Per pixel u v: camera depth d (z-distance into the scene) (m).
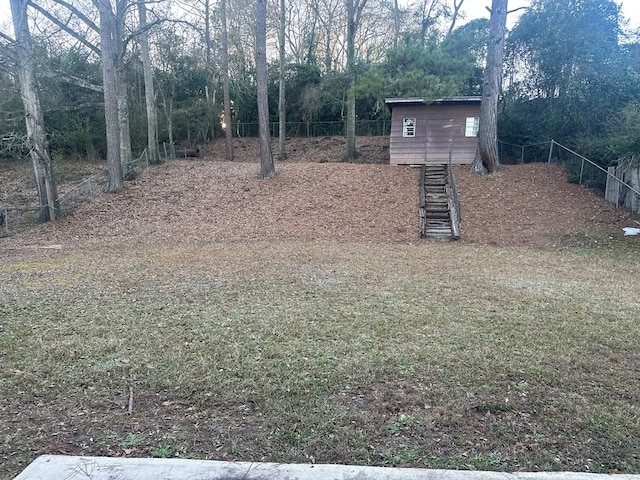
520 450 2.76
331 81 22.88
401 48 15.18
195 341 4.62
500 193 14.24
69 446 2.80
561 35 18.30
